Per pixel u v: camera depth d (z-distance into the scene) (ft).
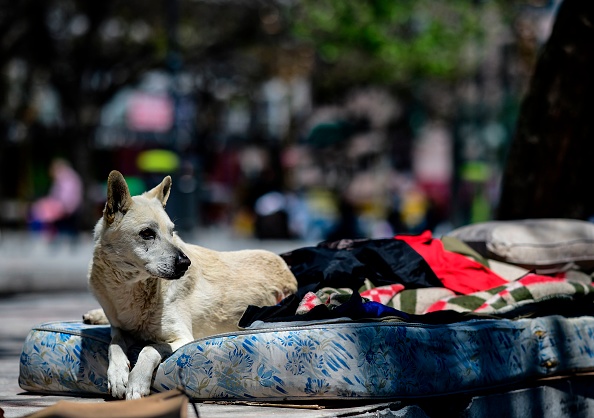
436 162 180.96
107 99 101.91
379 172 161.89
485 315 20.44
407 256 23.44
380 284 23.08
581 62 29.37
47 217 97.50
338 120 161.38
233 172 164.55
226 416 16.66
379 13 105.81
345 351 17.48
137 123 145.59
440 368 18.31
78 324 21.29
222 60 119.85
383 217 124.57
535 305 21.88
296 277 22.71
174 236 20.16
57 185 89.97
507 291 22.21
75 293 57.62
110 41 104.99
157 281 19.35
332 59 119.44
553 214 30.35
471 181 112.06
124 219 19.06
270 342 17.75
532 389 20.61
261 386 17.72
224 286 20.74
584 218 30.30
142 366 18.35
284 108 166.91
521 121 30.78
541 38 91.40
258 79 130.11
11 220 128.26
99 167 145.38
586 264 25.72
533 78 30.58
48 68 99.40
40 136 129.29
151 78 144.46
